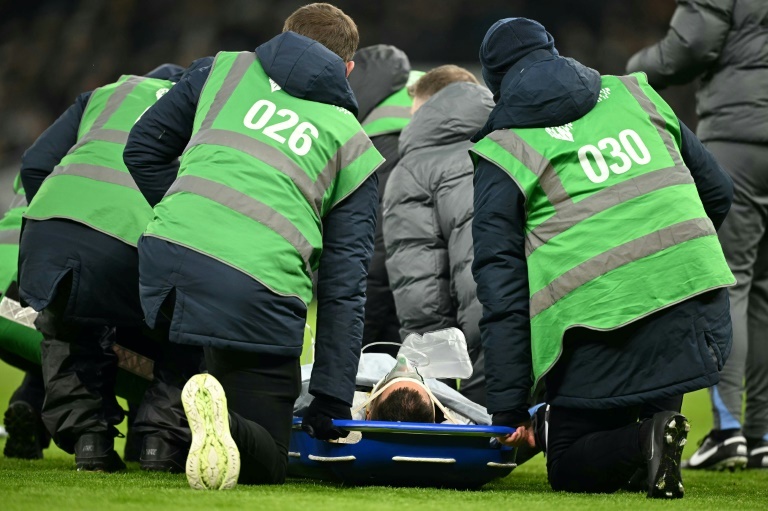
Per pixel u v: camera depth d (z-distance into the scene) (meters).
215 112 11.20
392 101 19.45
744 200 17.52
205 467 9.69
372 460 10.95
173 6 88.06
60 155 14.06
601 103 11.53
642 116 11.52
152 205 12.18
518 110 11.34
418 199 16.17
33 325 14.73
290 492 10.04
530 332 11.12
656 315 10.66
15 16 90.75
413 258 16.16
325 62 11.30
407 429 10.76
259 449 10.32
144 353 14.73
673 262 10.77
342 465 11.03
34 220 12.80
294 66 11.23
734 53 17.58
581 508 9.33
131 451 15.94
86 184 12.92
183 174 10.90
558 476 11.31
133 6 88.06
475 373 15.28
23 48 88.06
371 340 18.33
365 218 11.34
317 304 11.14
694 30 17.53
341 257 11.13
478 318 15.20
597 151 11.20
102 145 13.27
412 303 16.17
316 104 11.30
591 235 10.92
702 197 12.27
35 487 10.13
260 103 11.18
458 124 16.19
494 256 11.22
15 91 86.31
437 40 87.69
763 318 17.98
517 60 11.73
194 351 13.33
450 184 15.84
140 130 11.78
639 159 11.23
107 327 13.78
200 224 10.51
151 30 87.88
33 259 12.63
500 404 11.06
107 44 87.31
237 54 11.68
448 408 12.73
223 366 10.69
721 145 17.69
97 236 12.70
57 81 86.38
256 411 10.68
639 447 10.38
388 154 19.08
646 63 18.30
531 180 11.09
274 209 10.67
